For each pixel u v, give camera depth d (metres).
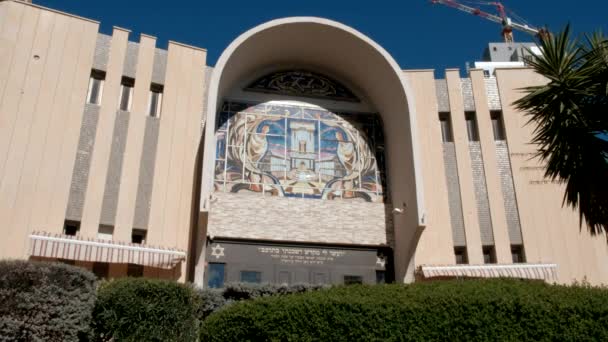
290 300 8.58
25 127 17.47
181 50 20.77
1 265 10.68
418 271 19.11
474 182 20.91
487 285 8.64
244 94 21.27
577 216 20.25
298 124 21.27
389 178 21.16
